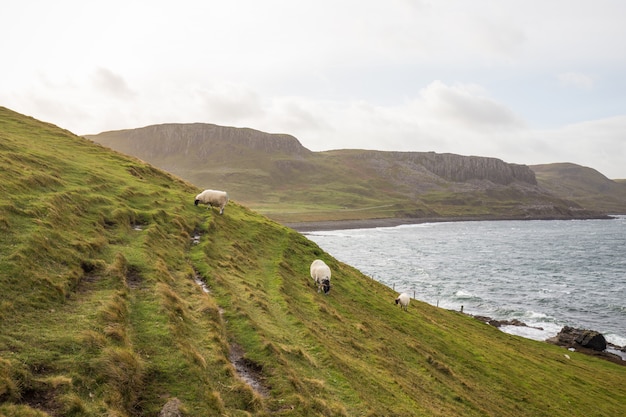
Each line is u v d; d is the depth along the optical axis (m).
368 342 28.16
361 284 47.53
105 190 35.41
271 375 16.77
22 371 11.16
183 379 13.79
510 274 114.56
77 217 25.67
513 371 36.75
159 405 12.42
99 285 18.66
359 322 31.67
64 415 10.45
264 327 21.52
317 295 33.84
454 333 43.19
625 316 79.44
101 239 23.88
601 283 105.94
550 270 122.06
